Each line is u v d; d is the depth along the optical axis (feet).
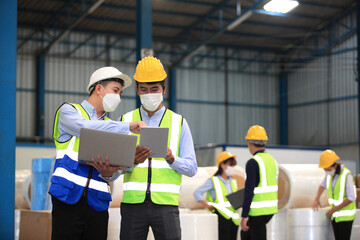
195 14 85.56
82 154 11.76
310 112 96.22
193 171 13.92
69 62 88.79
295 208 28.32
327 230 26.99
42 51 85.71
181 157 14.19
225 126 98.22
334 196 24.89
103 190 12.46
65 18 83.97
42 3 78.38
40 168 26.03
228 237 25.39
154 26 88.99
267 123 101.35
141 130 12.40
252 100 100.68
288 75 101.45
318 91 94.43
